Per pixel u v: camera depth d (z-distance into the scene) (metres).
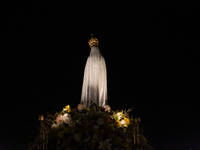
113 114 5.80
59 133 5.05
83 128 4.99
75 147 4.88
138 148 5.27
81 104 6.43
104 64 7.32
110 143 4.89
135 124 5.53
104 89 6.96
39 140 5.08
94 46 7.57
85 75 7.10
